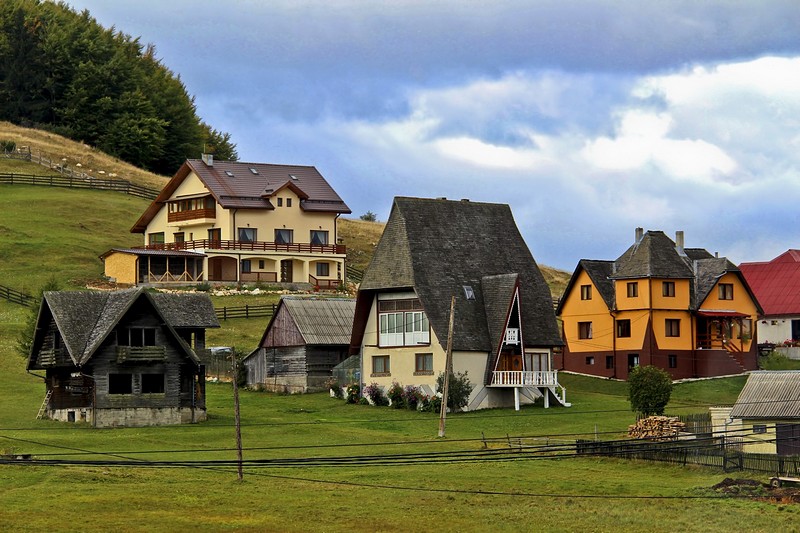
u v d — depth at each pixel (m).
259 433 80.81
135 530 55.94
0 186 170.75
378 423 87.06
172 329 85.19
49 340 86.56
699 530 57.06
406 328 97.69
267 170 154.88
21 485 63.41
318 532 56.78
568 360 117.00
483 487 66.50
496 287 99.06
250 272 145.00
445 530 57.53
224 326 120.56
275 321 106.25
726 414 76.62
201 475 67.88
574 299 117.12
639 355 111.06
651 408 83.38
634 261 112.44
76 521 56.94
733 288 114.00
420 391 94.50
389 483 67.31
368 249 176.12
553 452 75.25
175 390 85.38
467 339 95.69
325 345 103.56
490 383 95.88
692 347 111.56
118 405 83.25
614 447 73.31
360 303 100.12
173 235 152.62
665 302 111.06
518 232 106.06
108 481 65.06
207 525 57.28
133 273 136.75
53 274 133.75
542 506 62.16
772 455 68.19
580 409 94.19
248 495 63.47
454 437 80.94
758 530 56.81
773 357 119.00
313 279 146.75
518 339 98.12
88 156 199.62
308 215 151.50
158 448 74.06
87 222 159.12
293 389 103.88
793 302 128.00
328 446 72.00
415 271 97.69
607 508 61.56
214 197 146.25
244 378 107.62
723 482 66.38
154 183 196.00
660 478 69.25
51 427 81.75
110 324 83.38
